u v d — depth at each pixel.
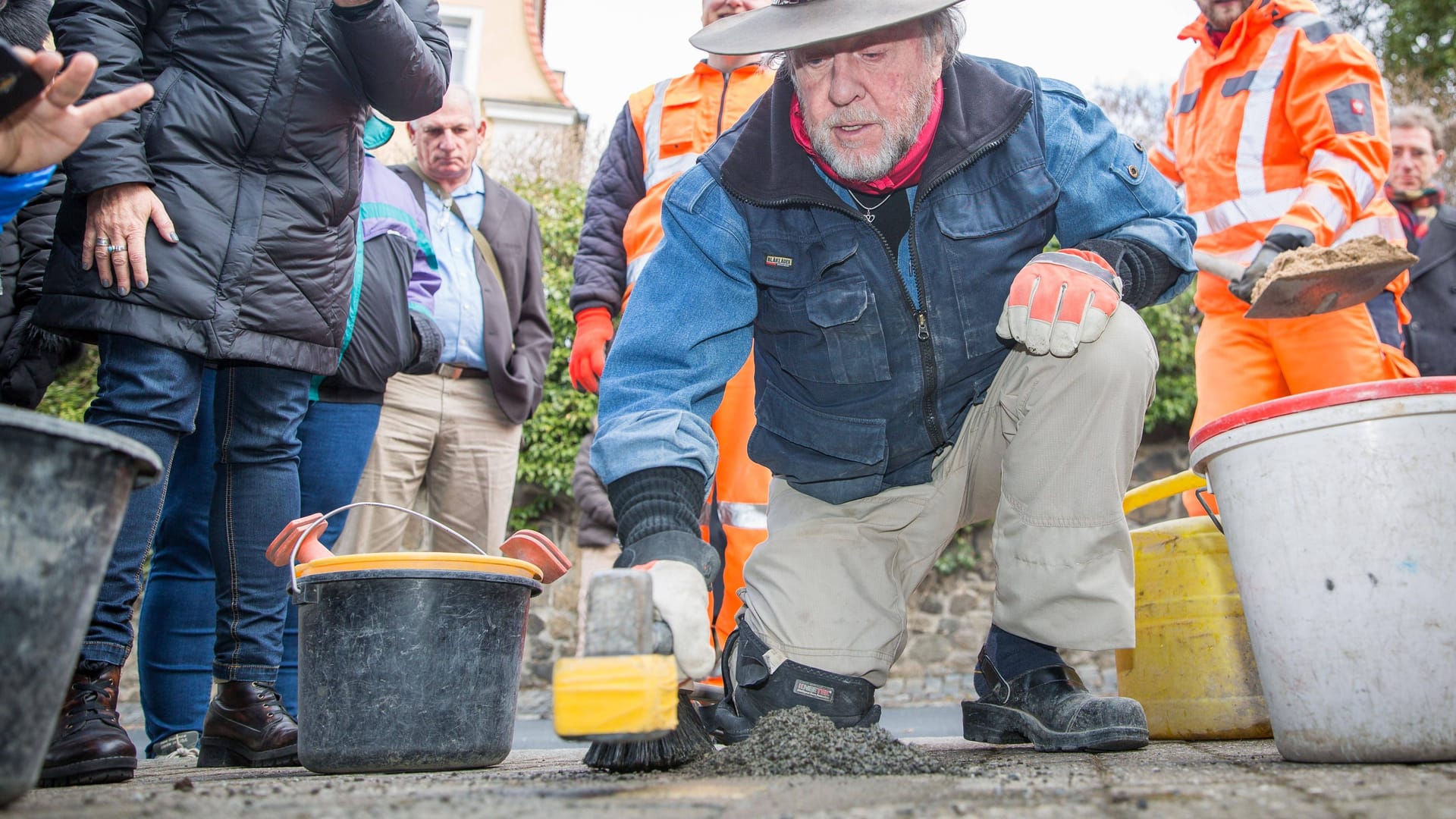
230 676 2.33
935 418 2.13
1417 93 10.87
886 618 2.15
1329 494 1.55
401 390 3.55
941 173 1.97
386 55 2.38
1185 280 2.19
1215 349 3.62
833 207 1.99
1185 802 1.18
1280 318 2.79
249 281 2.27
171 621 2.70
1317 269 2.56
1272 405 1.60
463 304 3.66
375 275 3.14
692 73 3.50
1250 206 3.61
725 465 3.10
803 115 1.95
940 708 7.12
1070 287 1.83
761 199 2.00
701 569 1.62
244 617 2.36
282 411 2.42
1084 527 2.02
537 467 8.35
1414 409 1.52
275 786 1.55
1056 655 2.16
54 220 2.55
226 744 2.33
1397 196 4.78
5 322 2.51
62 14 2.17
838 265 2.03
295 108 2.31
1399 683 1.50
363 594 1.87
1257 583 1.64
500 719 1.95
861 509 2.22
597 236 3.62
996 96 2.05
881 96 1.87
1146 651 2.53
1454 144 9.91
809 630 2.11
